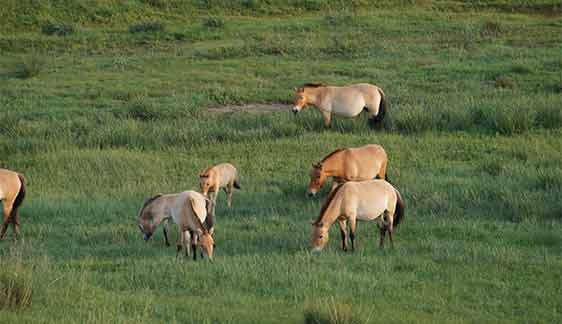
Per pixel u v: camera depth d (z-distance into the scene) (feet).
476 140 270.46
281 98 360.28
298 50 454.40
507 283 136.77
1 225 202.39
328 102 278.87
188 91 373.61
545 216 186.50
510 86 359.25
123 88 379.14
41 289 127.03
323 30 511.40
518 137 273.13
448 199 201.77
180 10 564.71
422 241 167.73
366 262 150.61
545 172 215.10
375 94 277.85
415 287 135.54
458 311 122.93
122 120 321.52
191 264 149.69
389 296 130.21
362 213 162.20
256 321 115.75
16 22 518.37
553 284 136.05
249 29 515.09
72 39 489.67
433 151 258.37
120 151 274.36
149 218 173.68
